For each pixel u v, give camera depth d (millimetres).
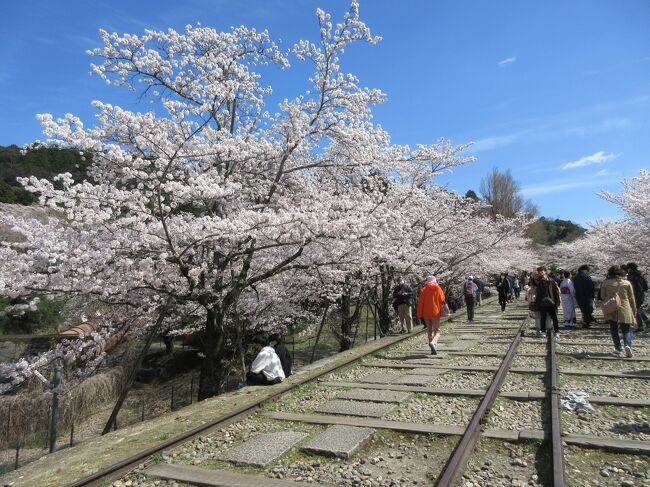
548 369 8336
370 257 11977
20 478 4508
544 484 3930
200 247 9703
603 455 4484
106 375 14383
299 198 11430
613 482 3918
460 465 4211
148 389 17312
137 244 7617
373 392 7289
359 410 6277
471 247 22078
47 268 7371
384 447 4996
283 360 8992
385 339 13508
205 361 10062
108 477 4320
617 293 9344
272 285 12523
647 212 16469
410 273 17375
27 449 11359
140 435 5609
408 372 8883
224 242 9141
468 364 9375
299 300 14867
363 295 16625
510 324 16641
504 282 22500
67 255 7168
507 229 28234
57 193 6992
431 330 10930
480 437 5062
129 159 7680
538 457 4504
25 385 12016
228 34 11078
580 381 7602
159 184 7789
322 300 15281
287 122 10195
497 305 28359
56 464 4809
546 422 5477
